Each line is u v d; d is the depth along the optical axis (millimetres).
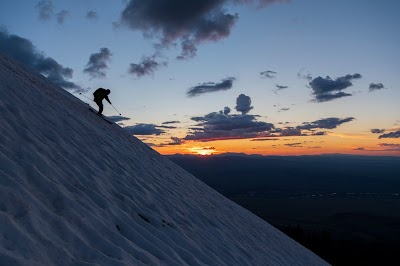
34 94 11344
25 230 4180
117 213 6297
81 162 7836
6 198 4578
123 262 4602
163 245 5957
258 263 8523
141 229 6172
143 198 8102
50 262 3928
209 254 6965
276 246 13078
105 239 5039
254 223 15828
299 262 12453
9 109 8242
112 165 9414
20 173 5457
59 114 10891
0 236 3855
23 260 3643
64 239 4516
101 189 6953
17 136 6871
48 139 7980
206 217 10078
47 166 6316
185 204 10250
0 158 5543
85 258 4395
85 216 5367
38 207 4848
